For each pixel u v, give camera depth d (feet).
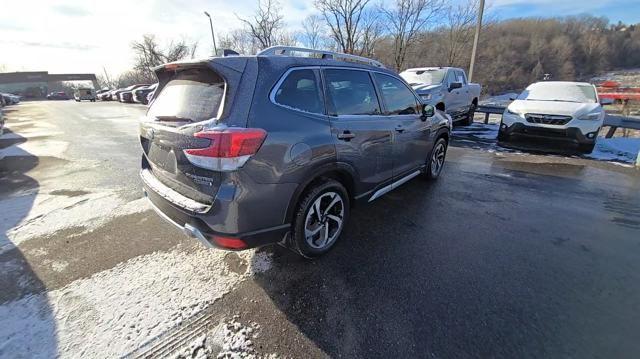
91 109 69.05
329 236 9.66
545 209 13.17
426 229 11.34
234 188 6.92
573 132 21.89
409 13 56.49
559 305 7.48
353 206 10.62
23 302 7.55
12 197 14.42
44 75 229.04
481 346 6.35
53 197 14.40
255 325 6.94
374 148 10.64
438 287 8.13
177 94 8.54
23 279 8.42
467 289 8.05
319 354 6.21
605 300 7.66
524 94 26.91
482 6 42.09
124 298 7.74
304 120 8.11
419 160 14.56
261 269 8.91
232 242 7.28
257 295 7.87
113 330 6.78
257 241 7.64
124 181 16.78
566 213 12.78
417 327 6.84
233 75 7.31
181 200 7.76
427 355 6.16
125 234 10.91
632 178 17.46
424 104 14.14
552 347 6.31
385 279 8.46
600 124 21.99
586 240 10.61
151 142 9.00
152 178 9.28
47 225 11.56
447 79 30.99
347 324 6.94
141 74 137.39
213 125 6.92
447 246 10.18
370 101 10.78
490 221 12.03
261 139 7.08
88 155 22.89
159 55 125.08
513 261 9.34
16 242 10.34
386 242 10.41
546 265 9.13
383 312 7.27
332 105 9.14
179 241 10.45
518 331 6.71
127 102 93.04
